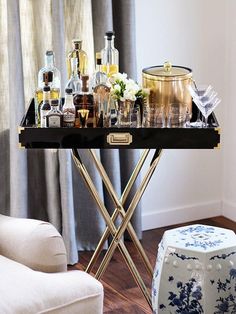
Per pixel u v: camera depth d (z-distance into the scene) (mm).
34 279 2129
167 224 3963
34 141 2441
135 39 3430
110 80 2584
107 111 2479
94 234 3604
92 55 3395
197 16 3770
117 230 2691
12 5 3098
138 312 2930
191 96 2561
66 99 2463
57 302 2066
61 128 2430
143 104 2549
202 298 2322
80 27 3369
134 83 2523
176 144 2445
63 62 3236
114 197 2672
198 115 2670
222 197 4078
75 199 3555
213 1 3793
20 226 2381
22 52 3301
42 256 2285
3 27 3230
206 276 2316
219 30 3846
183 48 3775
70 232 3412
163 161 3865
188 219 4027
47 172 3381
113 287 3182
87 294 2141
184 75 2510
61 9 3201
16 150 3242
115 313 2924
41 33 3312
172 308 2393
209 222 4016
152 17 3648
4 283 2088
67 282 2150
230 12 3812
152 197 3889
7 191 3416
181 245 2377
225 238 2432
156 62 3721
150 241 3734
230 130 3961
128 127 2447
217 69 3895
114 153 3471
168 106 2504
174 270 2367
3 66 3273
